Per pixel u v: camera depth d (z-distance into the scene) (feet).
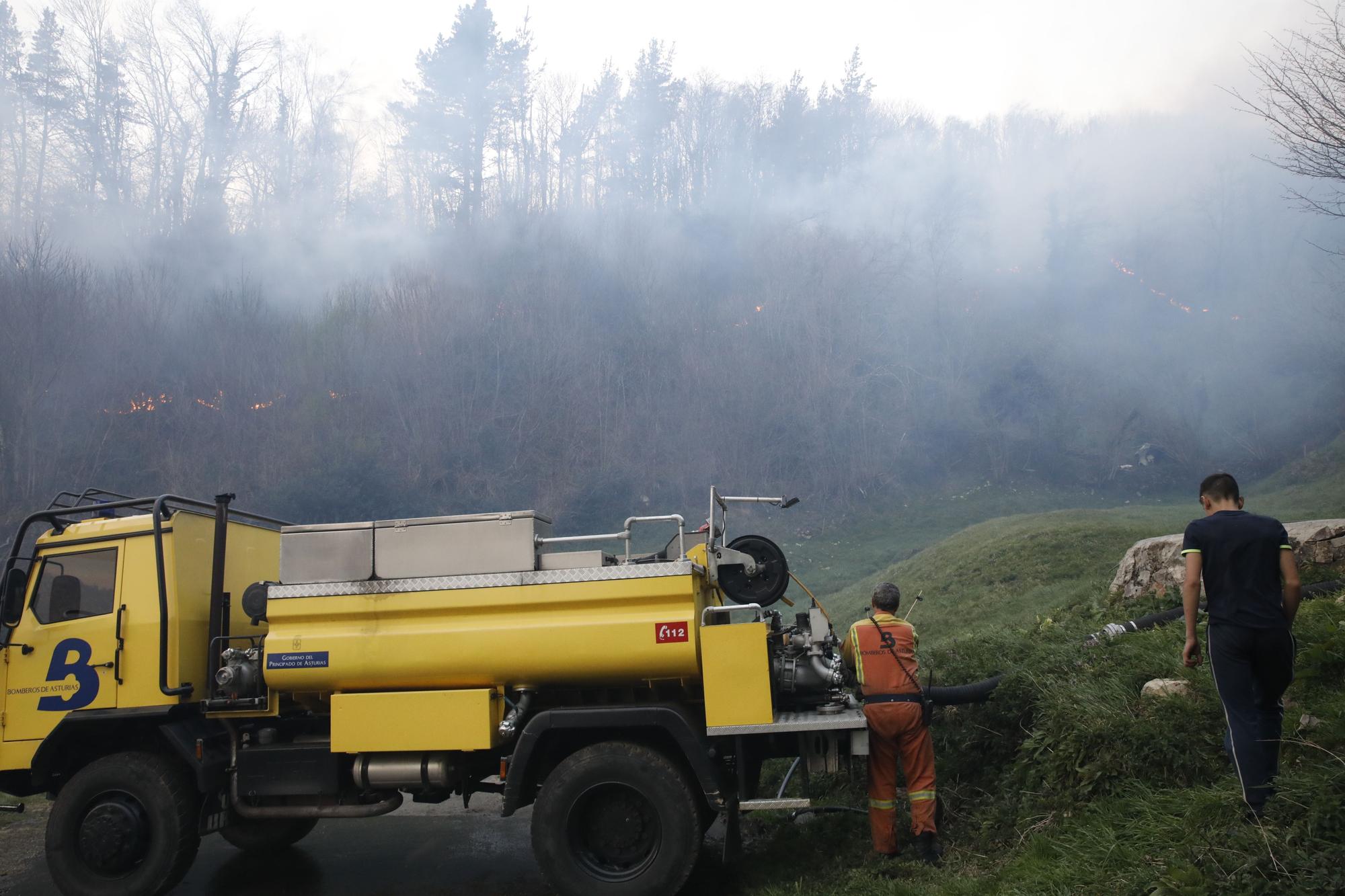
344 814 17.94
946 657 24.49
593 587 16.76
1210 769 14.51
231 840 21.74
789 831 20.03
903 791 20.06
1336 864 10.80
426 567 17.46
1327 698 14.92
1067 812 15.19
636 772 16.19
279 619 17.90
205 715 18.44
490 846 21.81
